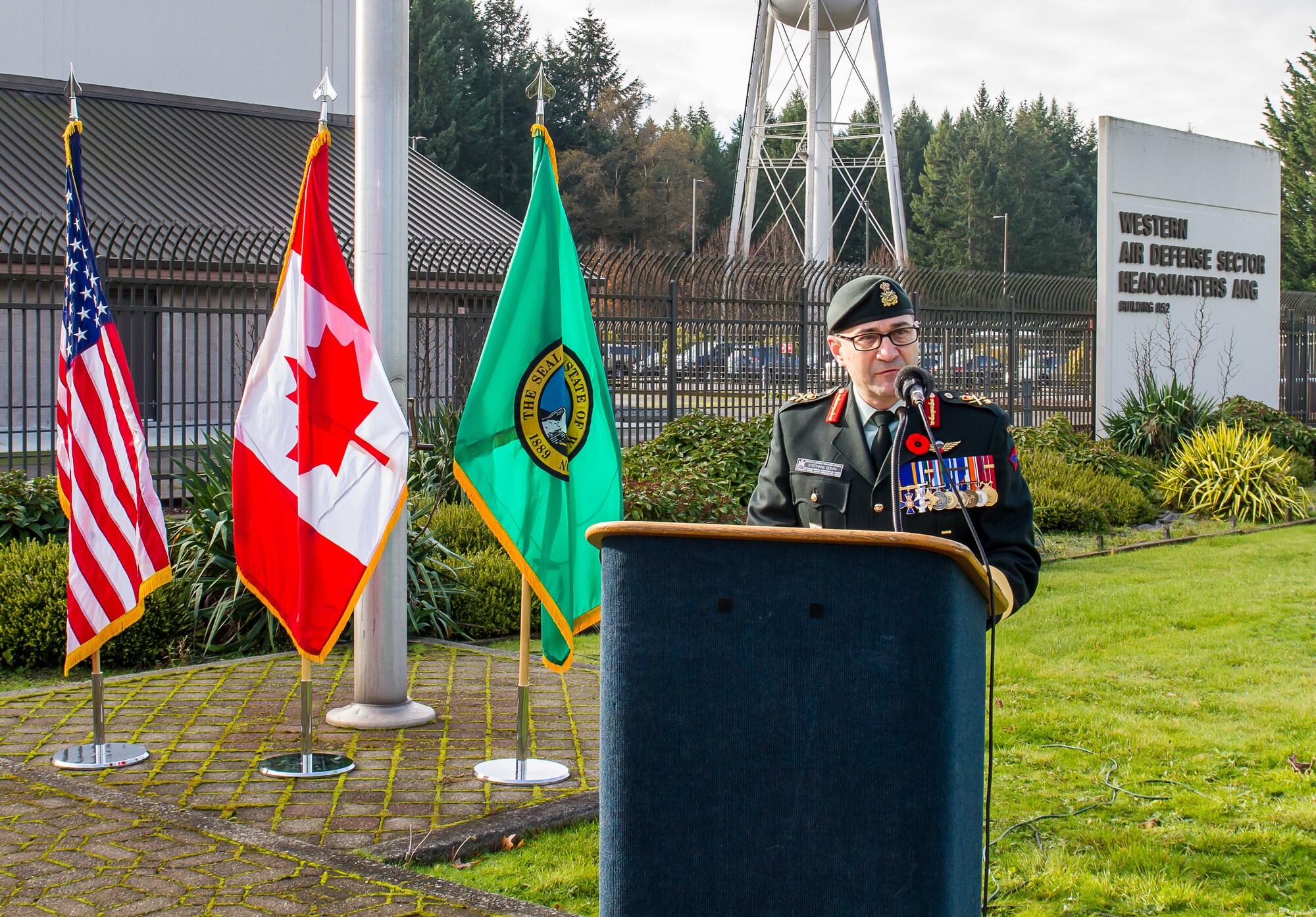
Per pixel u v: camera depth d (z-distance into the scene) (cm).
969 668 229
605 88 6956
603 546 234
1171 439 1750
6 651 721
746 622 222
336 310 532
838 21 3247
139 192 2041
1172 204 1958
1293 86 5375
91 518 535
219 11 2503
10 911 367
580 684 680
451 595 837
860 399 327
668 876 225
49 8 2300
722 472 1272
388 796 482
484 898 379
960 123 8325
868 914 217
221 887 386
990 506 308
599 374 542
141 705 621
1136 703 641
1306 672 707
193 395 1870
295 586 528
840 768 218
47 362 1772
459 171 5866
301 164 2369
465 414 515
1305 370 2394
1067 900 400
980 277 1825
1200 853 441
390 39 604
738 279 1608
